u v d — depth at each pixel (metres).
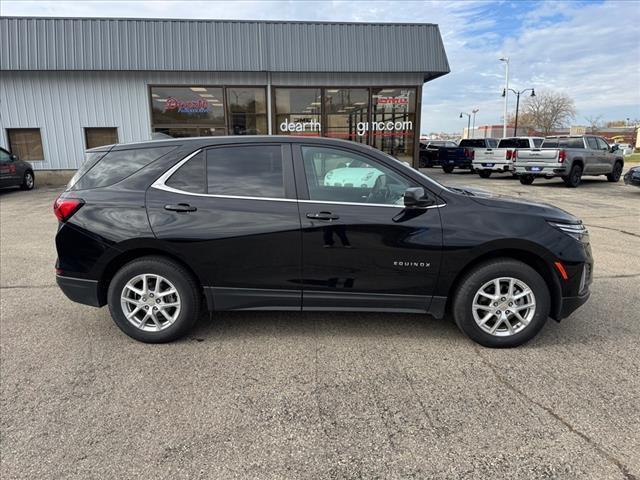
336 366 3.51
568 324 4.27
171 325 3.87
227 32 15.31
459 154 23.92
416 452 2.56
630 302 4.82
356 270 3.72
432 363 3.55
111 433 2.72
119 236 3.74
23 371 3.45
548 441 2.64
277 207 3.71
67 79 15.94
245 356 3.67
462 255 3.66
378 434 2.71
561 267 3.67
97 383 3.28
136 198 3.78
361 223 3.66
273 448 2.60
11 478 2.36
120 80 16.02
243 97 16.38
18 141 16.34
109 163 3.97
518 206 3.81
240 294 3.81
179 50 15.14
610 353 3.69
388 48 15.84
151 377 3.36
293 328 4.21
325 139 3.86
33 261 6.53
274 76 16.25
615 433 2.70
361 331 4.14
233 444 2.63
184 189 3.80
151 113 16.27
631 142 69.50
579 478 2.35
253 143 3.84
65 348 3.83
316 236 3.68
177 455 2.54
